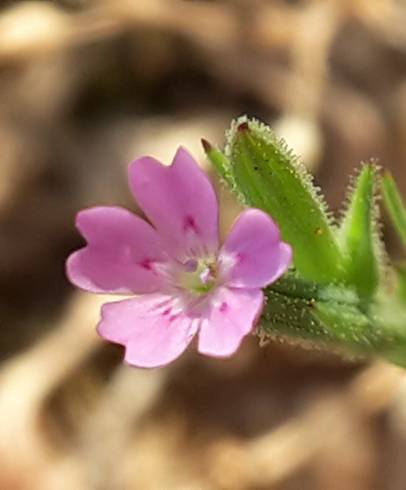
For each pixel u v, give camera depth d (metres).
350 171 0.07
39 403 0.07
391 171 0.07
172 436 0.07
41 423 0.07
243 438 0.07
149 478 0.07
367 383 0.07
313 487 0.07
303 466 0.07
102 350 0.07
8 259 0.07
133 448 0.07
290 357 0.07
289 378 0.07
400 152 0.07
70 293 0.07
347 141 0.07
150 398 0.07
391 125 0.07
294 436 0.07
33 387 0.07
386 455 0.07
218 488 0.07
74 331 0.07
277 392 0.07
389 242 0.07
